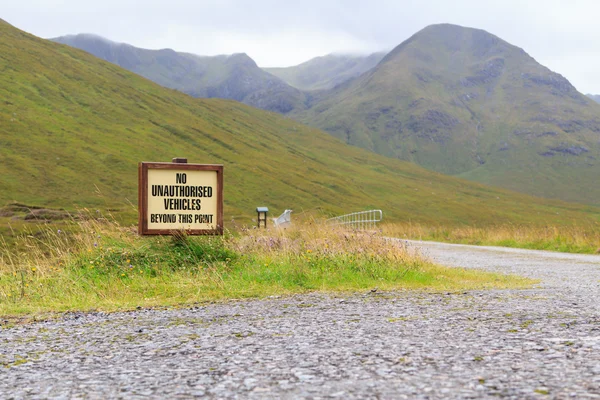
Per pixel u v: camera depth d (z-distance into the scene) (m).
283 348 6.26
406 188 192.88
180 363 5.72
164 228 14.62
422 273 14.30
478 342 6.29
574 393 4.25
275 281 12.59
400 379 4.80
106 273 13.15
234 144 157.75
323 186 149.88
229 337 7.06
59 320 8.96
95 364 5.83
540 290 11.86
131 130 133.12
